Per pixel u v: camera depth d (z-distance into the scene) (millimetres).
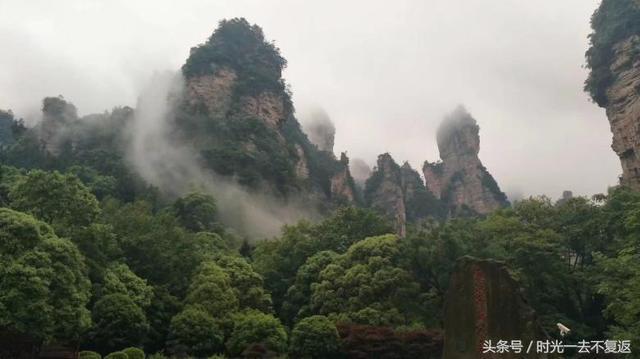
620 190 48656
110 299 36625
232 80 137875
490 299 18562
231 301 45281
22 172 76562
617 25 70250
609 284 28844
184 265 50250
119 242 47156
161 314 42719
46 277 28281
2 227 29188
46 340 30328
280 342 39812
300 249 60031
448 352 18812
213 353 40062
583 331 40844
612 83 70625
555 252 45125
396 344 38125
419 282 48062
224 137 121875
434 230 50719
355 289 47219
